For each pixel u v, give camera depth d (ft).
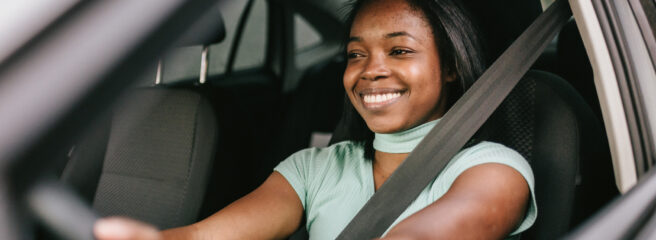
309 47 11.08
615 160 3.16
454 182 3.35
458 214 2.78
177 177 4.76
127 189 4.89
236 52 10.11
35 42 1.22
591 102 4.78
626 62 3.21
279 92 10.55
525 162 3.49
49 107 1.14
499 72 3.48
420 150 3.35
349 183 3.95
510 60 3.49
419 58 3.59
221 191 4.87
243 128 5.24
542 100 4.01
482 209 2.90
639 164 3.14
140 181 4.87
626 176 3.14
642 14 3.43
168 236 3.35
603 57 3.14
